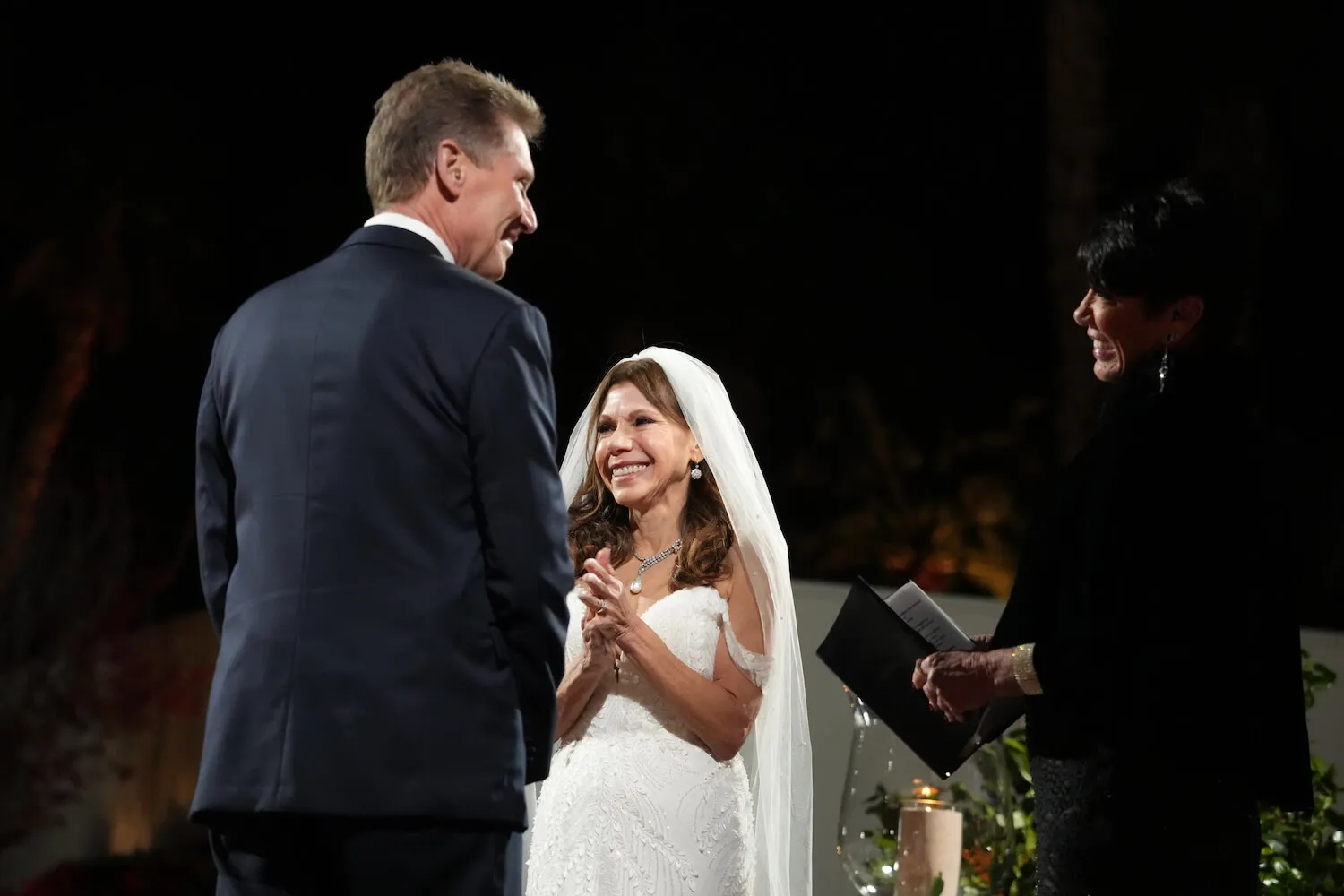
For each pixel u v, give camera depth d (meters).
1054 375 13.45
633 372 4.24
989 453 13.15
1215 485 3.20
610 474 4.20
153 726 9.70
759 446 13.41
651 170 14.22
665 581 4.14
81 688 9.47
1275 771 3.14
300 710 2.61
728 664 4.01
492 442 2.71
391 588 2.66
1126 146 13.00
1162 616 3.14
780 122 14.18
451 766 2.63
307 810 2.58
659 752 3.92
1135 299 3.36
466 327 2.74
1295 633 3.21
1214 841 3.11
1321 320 12.23
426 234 2.92
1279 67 12.61
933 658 3.53
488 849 2.70
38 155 13.16
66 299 12.88
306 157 13.86
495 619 2.74
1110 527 3.20
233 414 2.85
